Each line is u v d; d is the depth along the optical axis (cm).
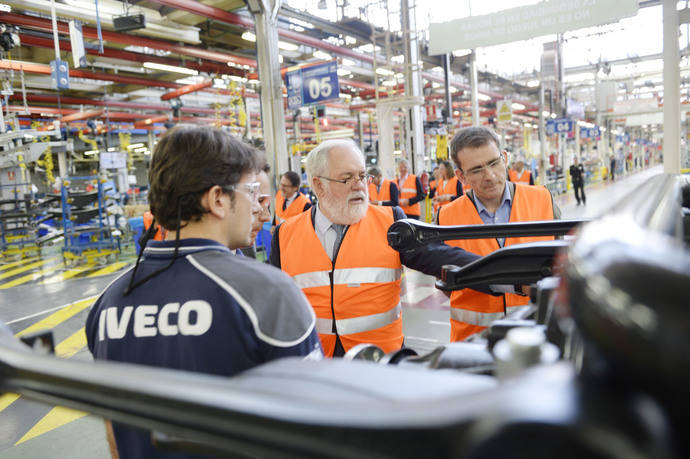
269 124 838
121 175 1641
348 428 16
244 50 1232
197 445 31
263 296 72
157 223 83
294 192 515
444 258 142
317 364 27
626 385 12
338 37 1288
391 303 159
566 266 17
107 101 1516
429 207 959
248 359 71
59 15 791
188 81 1499
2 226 1059
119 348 76
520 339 22
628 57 2273
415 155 1065
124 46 1066
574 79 2606
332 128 2384
